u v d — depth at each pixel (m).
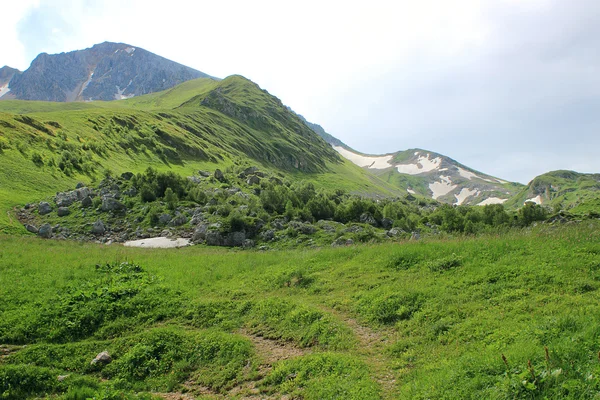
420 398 10.19
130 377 15.28
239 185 117.19
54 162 98.25
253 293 22.91
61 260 29.89
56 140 112.94
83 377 14.62
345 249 28.92
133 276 26.30
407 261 22.47
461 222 72.25
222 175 118.81
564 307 13.45
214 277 26.69
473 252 21.05
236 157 188.62
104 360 16.33
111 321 20.12
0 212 66.25
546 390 8.66
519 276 17.00
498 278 17.41
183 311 21.05
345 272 23.47
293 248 54.47
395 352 13.75
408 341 14.12
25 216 69.56
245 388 13.55
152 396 13.53
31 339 18.45
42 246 36.75
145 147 144.12
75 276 25.52
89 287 23.48
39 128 118.12
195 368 15.61
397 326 15.68
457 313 15.09
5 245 35.28
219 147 192.50
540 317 12.93
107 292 22.61
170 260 32.00
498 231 28.47
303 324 17.33
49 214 71.19
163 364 15.86
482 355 11.20
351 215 77.81
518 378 9.17
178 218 69.25
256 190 110.69
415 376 11.64
